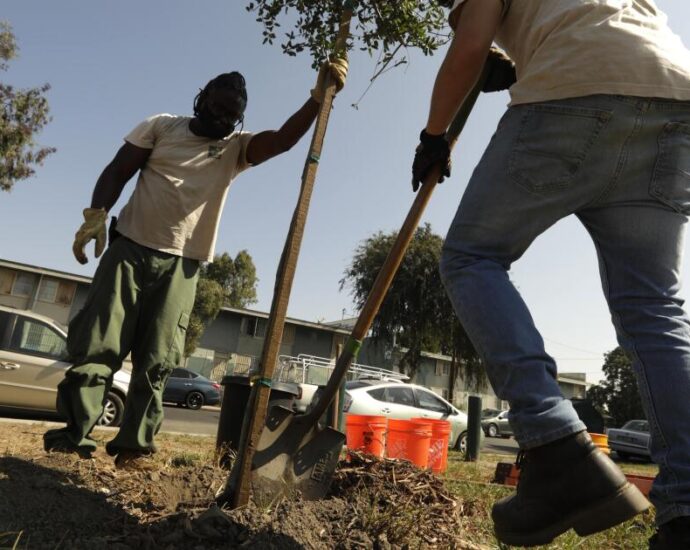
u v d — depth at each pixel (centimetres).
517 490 136
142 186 283
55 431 263
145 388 273
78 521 182
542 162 135
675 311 137
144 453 274
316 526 187
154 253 276
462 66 141
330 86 215
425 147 165
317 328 3525
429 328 2709
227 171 300
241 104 288
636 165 134
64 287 3059
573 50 133
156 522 180
